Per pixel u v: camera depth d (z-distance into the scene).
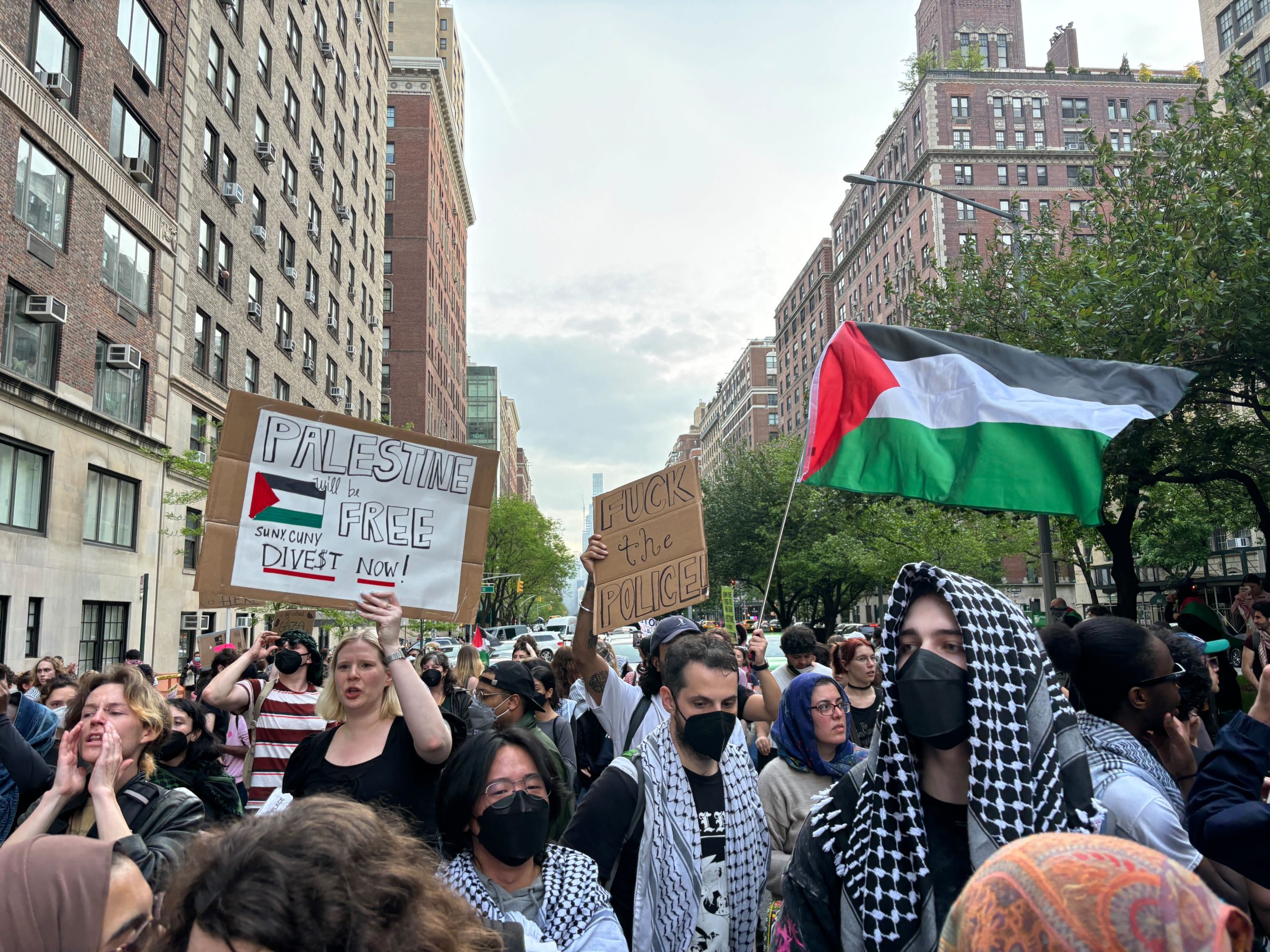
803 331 93.56
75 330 20.23
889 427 6.09
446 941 1.36
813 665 6.51
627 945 2.67
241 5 30.36
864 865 2.00
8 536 18.05
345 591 4.45
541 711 5.81
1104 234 16.88
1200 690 3.39
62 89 19.16
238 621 29.70
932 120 64.56
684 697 3.06
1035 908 0.95
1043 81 66.31
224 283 29.31
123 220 22.44
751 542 48.22
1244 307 12.80
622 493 5.31
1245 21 37.44
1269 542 16.09
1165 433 15.41
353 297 46.09
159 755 4.46
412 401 71.25
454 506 4.66
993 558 41.94
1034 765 1.90
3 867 1.68
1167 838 2.21
